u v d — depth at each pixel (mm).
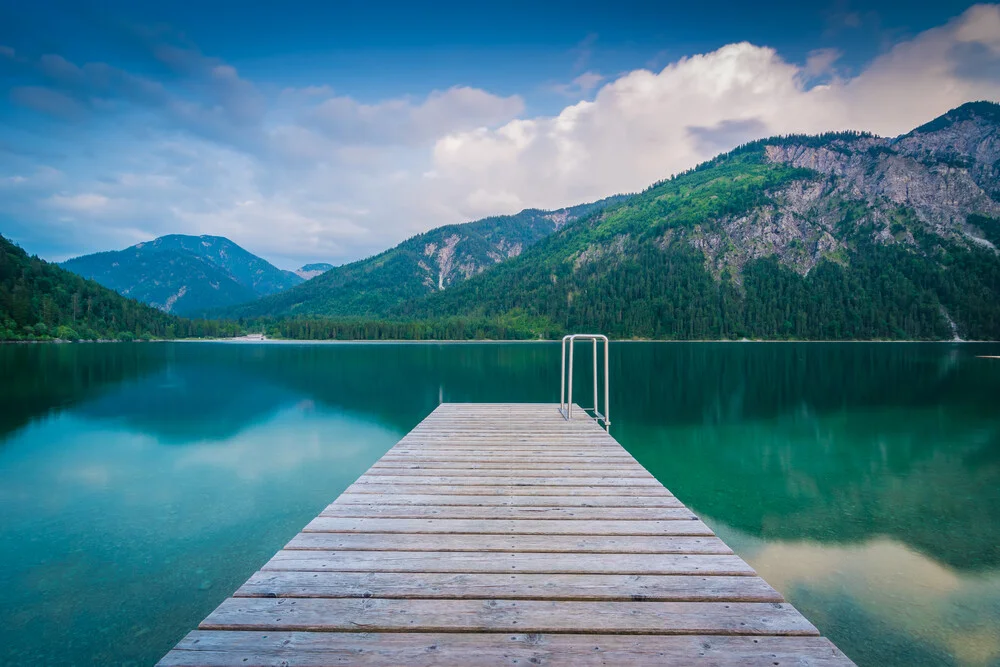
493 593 3418
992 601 6328
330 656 2719
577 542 4363
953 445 14555
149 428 17141
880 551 7742
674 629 2998
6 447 14500
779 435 15820
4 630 5527
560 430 9945
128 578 6664
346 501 5512
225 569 6926
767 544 8000
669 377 34344
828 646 2836
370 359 54938
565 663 2674
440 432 9734
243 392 26359
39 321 88812
